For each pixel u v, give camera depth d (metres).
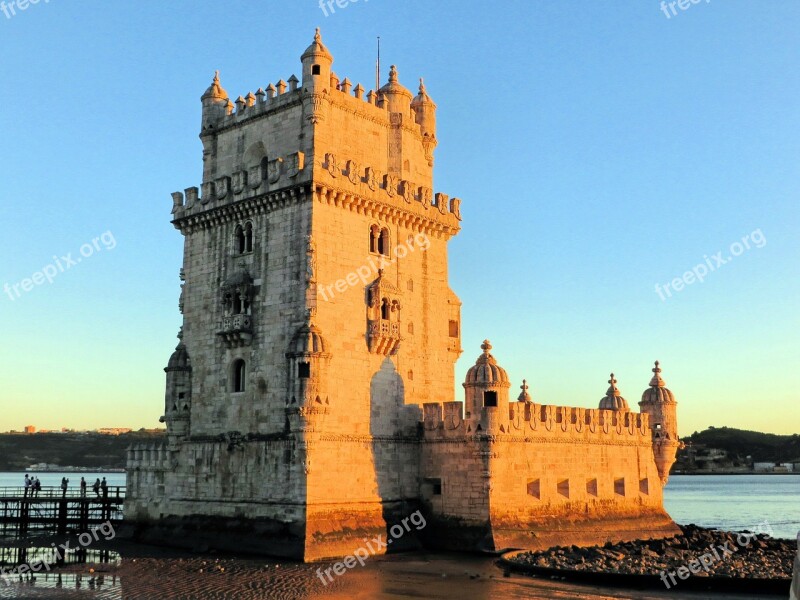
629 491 78.19
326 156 64.25
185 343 70.44
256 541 61.41
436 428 67.75
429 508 67.25
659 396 83.12
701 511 154.12
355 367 64.44
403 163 71.75
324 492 60.78
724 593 51.12
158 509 69.94
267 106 68.19
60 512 83.75
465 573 55.91
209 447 66.69
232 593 49.03
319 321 62.12
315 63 65.38
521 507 66.56
